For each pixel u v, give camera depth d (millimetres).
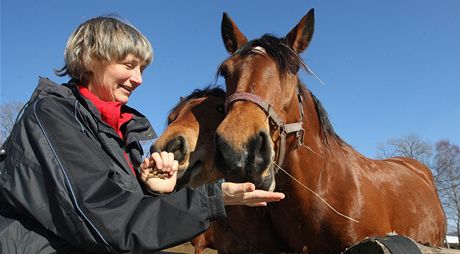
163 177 1734
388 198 3361
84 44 1583
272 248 3211
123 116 1851
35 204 1284
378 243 1536
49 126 1339
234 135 2227
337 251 2945
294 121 2799
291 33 3135
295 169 2832
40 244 1312
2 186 1321
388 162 4016
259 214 3064
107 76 1611
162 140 2797
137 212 1306
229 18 3287
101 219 1248
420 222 3562
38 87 1491
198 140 2898
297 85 2914
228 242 3514
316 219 2900
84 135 1398
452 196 23609
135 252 1281
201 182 2863
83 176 1295
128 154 1851
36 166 1311
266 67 2643
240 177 2207
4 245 1290
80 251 1353
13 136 1394
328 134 3238
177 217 1326
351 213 2947
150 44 1702
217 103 3111
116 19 1643
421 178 4203
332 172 3025
